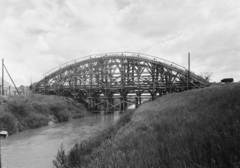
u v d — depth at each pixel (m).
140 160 3.93
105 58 57.44
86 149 9.80
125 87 54.12
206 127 4.73
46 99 42.50
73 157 8.31
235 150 2.92
